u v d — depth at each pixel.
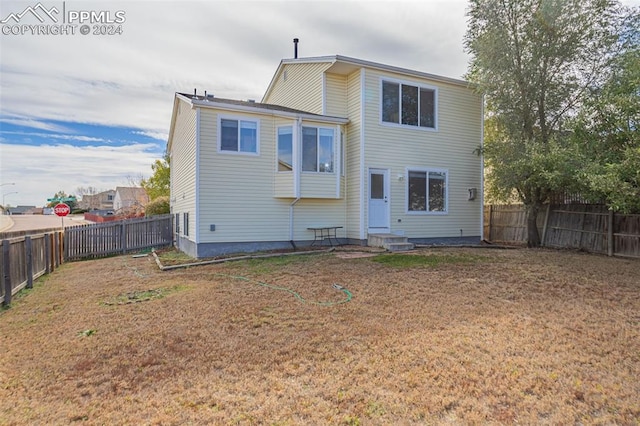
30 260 7.11
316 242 11.57
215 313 4.95
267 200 10.93
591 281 6.62
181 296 5.90
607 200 9.50
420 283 6.45
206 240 10.17
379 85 11.72
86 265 10.33
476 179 13.35
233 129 10.50
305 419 2.60
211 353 3.68
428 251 10.26
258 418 2.61
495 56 11.25
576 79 11.06
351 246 11.21
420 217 12.38
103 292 6.46
